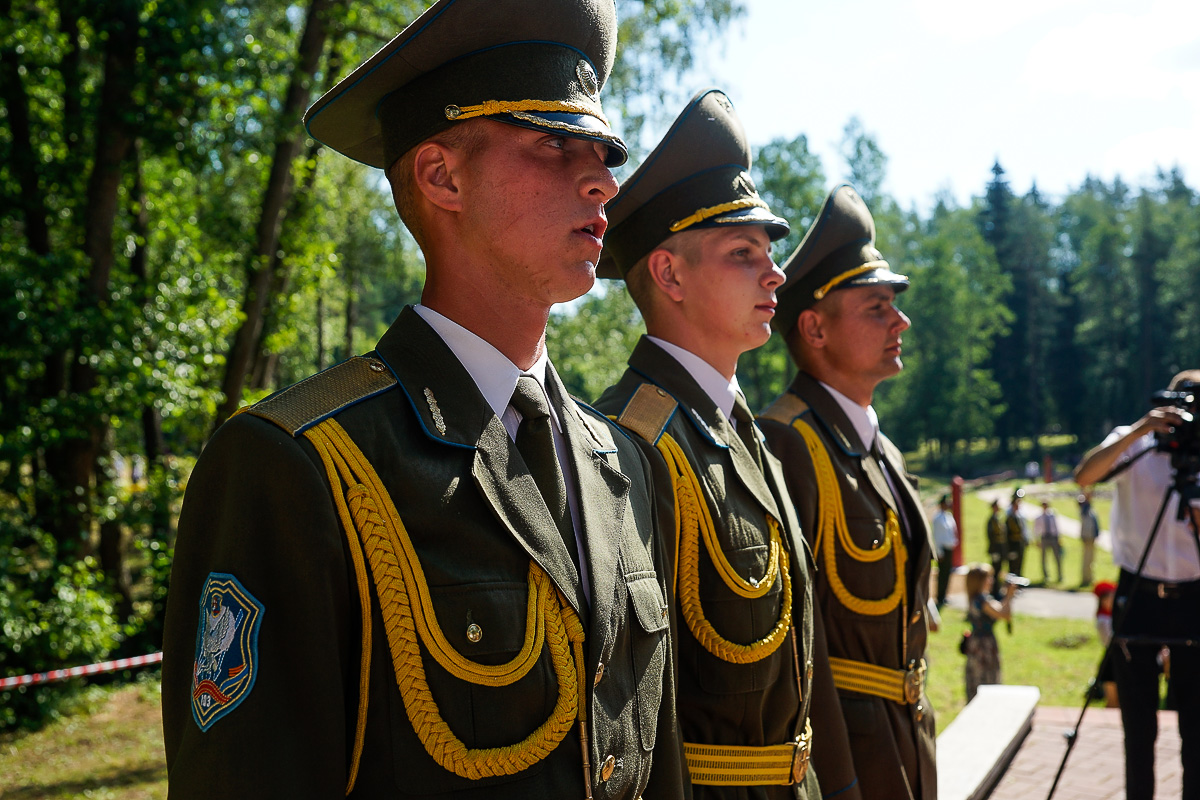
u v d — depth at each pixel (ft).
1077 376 222.89
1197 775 12.64
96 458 31.78
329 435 4.15
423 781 3.92
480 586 4.16
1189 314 205.46
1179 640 12.76
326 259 41.34
